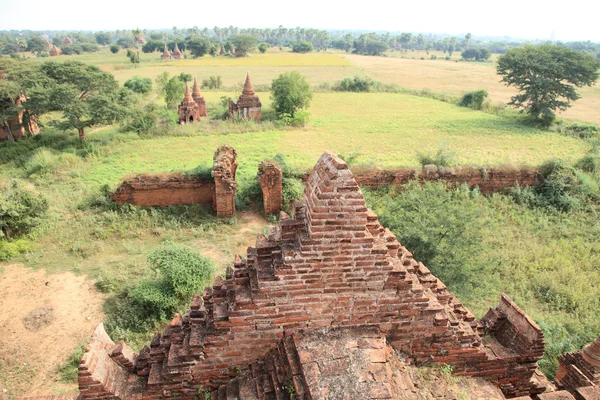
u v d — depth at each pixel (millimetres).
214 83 67500
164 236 18766
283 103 44375
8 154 30828
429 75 99188
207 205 21516
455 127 43406
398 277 6145
